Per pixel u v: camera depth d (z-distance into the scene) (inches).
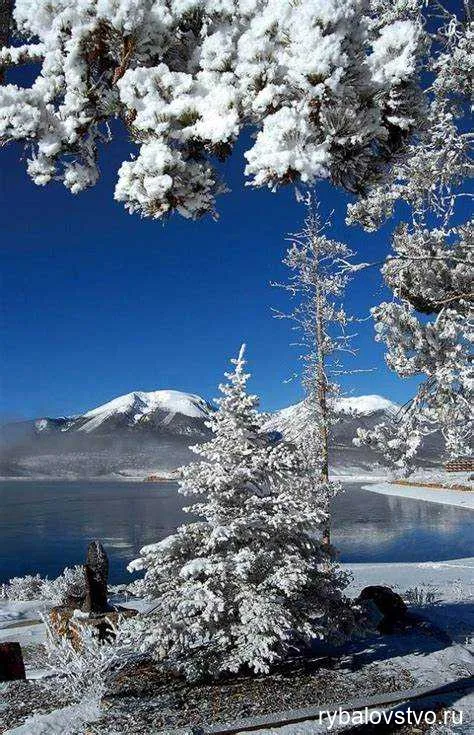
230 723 204.5
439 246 300.5
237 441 294.7
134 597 574.9
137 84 97.0
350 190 121.1
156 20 98.9
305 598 278.8
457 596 506.3
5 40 119.7
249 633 250.8
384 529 1469.0
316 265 640.4
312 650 302.5
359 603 359.9
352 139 100.7
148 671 267.6
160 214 104.4
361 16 95.0
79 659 230.1
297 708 219.8
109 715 212.2
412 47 97.9
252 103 98.7
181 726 202.8
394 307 309.0
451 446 276.7
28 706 226.4
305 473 299.4
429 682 248.5
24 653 357.4
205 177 102.9
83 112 104.2
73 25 98.7
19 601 600.7
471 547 1118.4
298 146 94.1
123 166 99.7
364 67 97.7
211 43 97.0
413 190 282.0
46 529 1641.2
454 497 2650.1
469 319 290.8
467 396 278.5
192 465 296.4
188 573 255.4
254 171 96.1
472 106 254.2
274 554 274.7
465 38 240.1
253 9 99.8
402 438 287.3
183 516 2033.7
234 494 290.7
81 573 682.8
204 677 255.9
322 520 287.4
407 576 668.7
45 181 109.0
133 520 1889.8
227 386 296.2
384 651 298.8
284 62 94.3
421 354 293.9
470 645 308.0
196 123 99.7
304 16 88.3
